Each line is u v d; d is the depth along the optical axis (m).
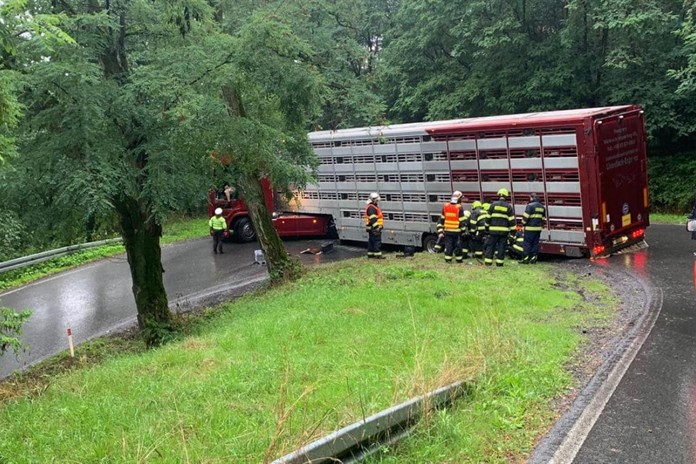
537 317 9.44
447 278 12.83
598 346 8.01
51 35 7.18
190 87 11.46
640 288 11.16
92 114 10.27
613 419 5.77
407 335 8.46
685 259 13.31
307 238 23.69
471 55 24.98
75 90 10.33
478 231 14.38
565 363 7.30
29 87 10.14
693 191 21.62
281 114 14.76
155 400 6.37
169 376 7.40
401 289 11.93
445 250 15.18
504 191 14.05
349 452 4.56
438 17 24.55
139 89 10.98
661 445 5.25
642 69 21.78
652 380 6.73
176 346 9.47
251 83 13.09
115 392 6.96
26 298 17.52
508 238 14.88
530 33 24.05
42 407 6.66
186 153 11.65
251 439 5.00
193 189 11.66
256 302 13.18
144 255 12.73
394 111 28.53
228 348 8.76
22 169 10.50
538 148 13.96
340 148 19.61
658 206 23.00
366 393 6.03
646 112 21.39
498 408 5.77
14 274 20.61
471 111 25.06
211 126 11.74
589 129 13.02
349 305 10.98
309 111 14.34
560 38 21.75
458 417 5.41
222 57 12.20
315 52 14.97
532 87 22.20
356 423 4.57
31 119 10.89
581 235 13.57
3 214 12.35
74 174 10.08
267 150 13.11
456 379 6.04
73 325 14.44
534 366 6.84
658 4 20.78
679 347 7.83
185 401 6.25
